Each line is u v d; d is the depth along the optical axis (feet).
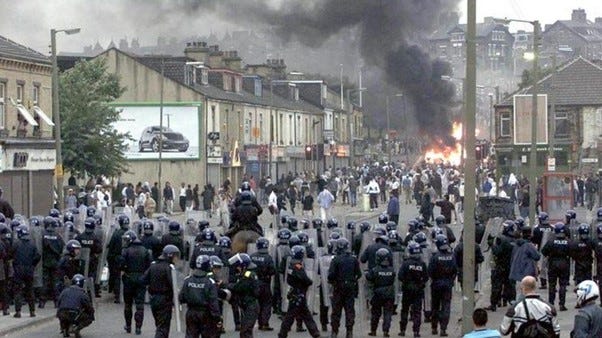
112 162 236.84
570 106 315.99
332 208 266.16
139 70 288.10
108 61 288.92
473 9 74.69
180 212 253.44
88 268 94.32
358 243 96.84
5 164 189.78
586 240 92.53
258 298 77.92
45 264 95.20
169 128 285.84
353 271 79.87
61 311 79.87
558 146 313.94
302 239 88.48
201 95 284.82
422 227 102.68
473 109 74.90
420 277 82.12
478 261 89.97
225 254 82.74
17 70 197.26
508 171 317.22
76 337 80.18
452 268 83.76
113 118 239.50
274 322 91.40
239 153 307.78
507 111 318.45
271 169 323.98
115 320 92.07
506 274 94.63
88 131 233.14
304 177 295.89
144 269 84.12
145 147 286.66
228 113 302.25
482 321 48.44
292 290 78.28
